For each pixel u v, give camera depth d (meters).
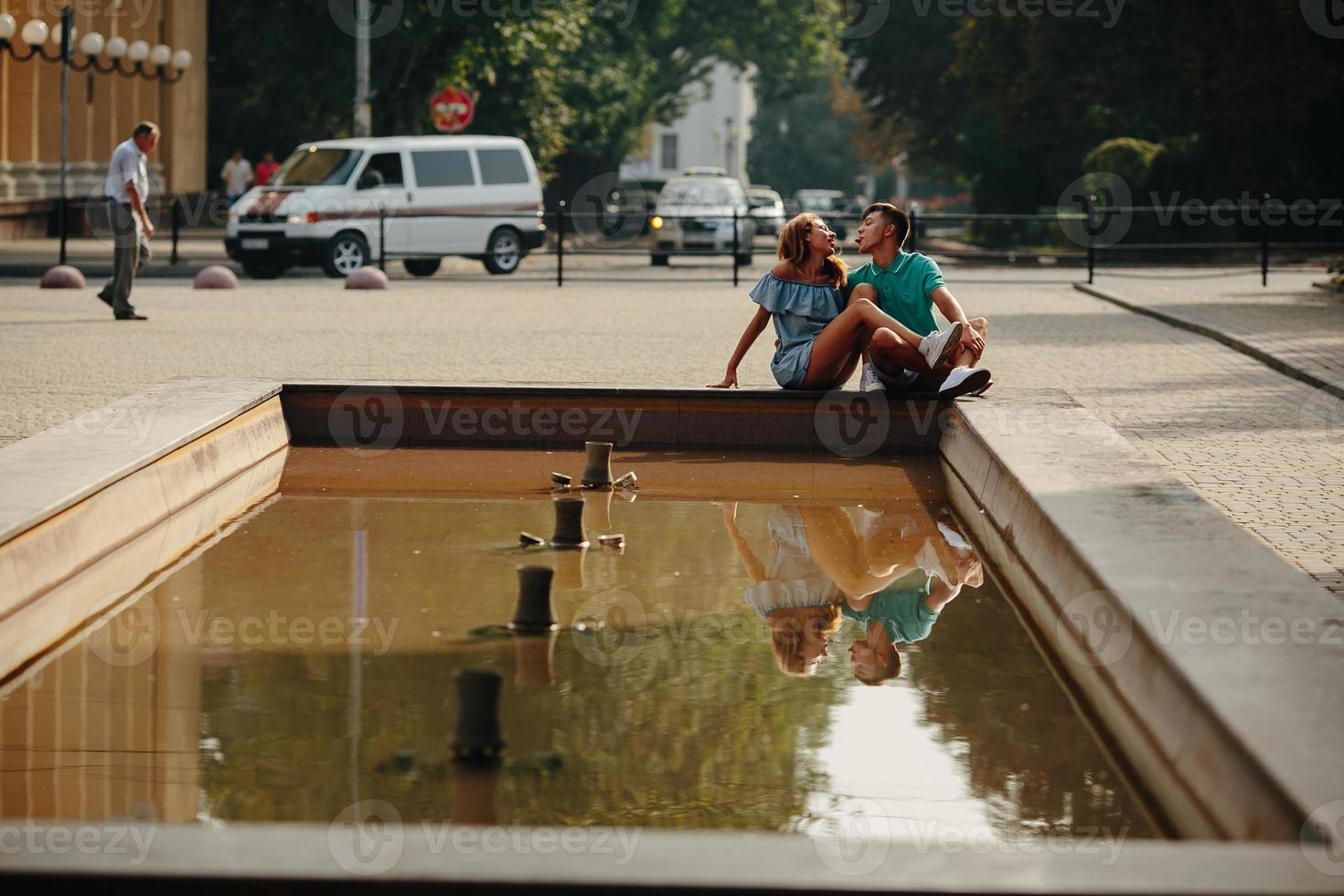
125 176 43.97
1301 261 87.38
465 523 18.52
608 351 36.19
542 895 7.63
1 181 88.88
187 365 32.47
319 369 31.70
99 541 16.52
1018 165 124.06
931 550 17.39
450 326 43.19
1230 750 9.24
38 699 11.79
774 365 24.34
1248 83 90.69
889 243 24.14
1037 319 48.09
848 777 10.31
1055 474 17.28
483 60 91.62
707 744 10.87
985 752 10.83
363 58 82.94
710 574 16.06
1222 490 20.33
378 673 12.41
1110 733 11.24
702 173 142.00
